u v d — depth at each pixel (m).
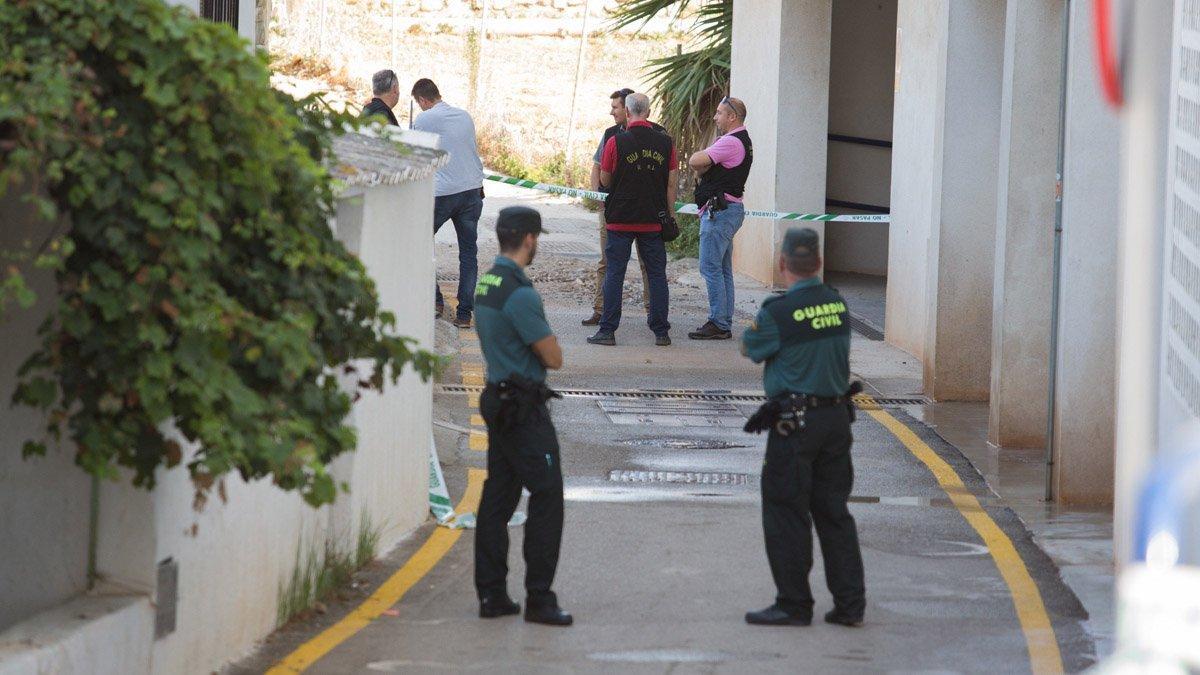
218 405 7.95
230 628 10.19
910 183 25.42
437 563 13.33
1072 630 11.50
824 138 32.28
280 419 8.20
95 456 7.86
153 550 8.92
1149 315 5.91
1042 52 18.34
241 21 19.16
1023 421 18.70
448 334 24.61
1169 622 4.57
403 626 11.36
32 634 8.06
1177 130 10.55
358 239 11.80
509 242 11.52
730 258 25.78
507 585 12.55
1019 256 18.58
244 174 8.20
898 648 10.96
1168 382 10.52
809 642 11.09
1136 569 4.68
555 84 58.78
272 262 8.57
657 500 15.80
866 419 20.50
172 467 8.19
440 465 17.14
